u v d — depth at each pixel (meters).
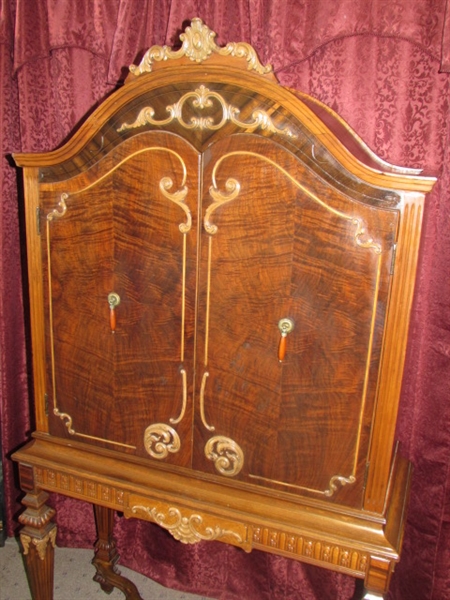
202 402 1.16
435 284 1.43
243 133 1.01
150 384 1.20
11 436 1.92
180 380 1.17
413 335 1.46
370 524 1.09
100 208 1.14
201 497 1.17
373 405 1.04
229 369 1.12
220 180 1.04
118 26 1.47
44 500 1.39
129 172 1.10
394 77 1.36
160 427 1.21
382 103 1.39
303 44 1.36
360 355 1.03
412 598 1.60
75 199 1.16
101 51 1.54
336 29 1.33
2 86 1.66
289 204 1.01
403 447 1.56
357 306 1.01
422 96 1.36
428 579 1.56
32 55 1.61
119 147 1.09
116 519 1.90
